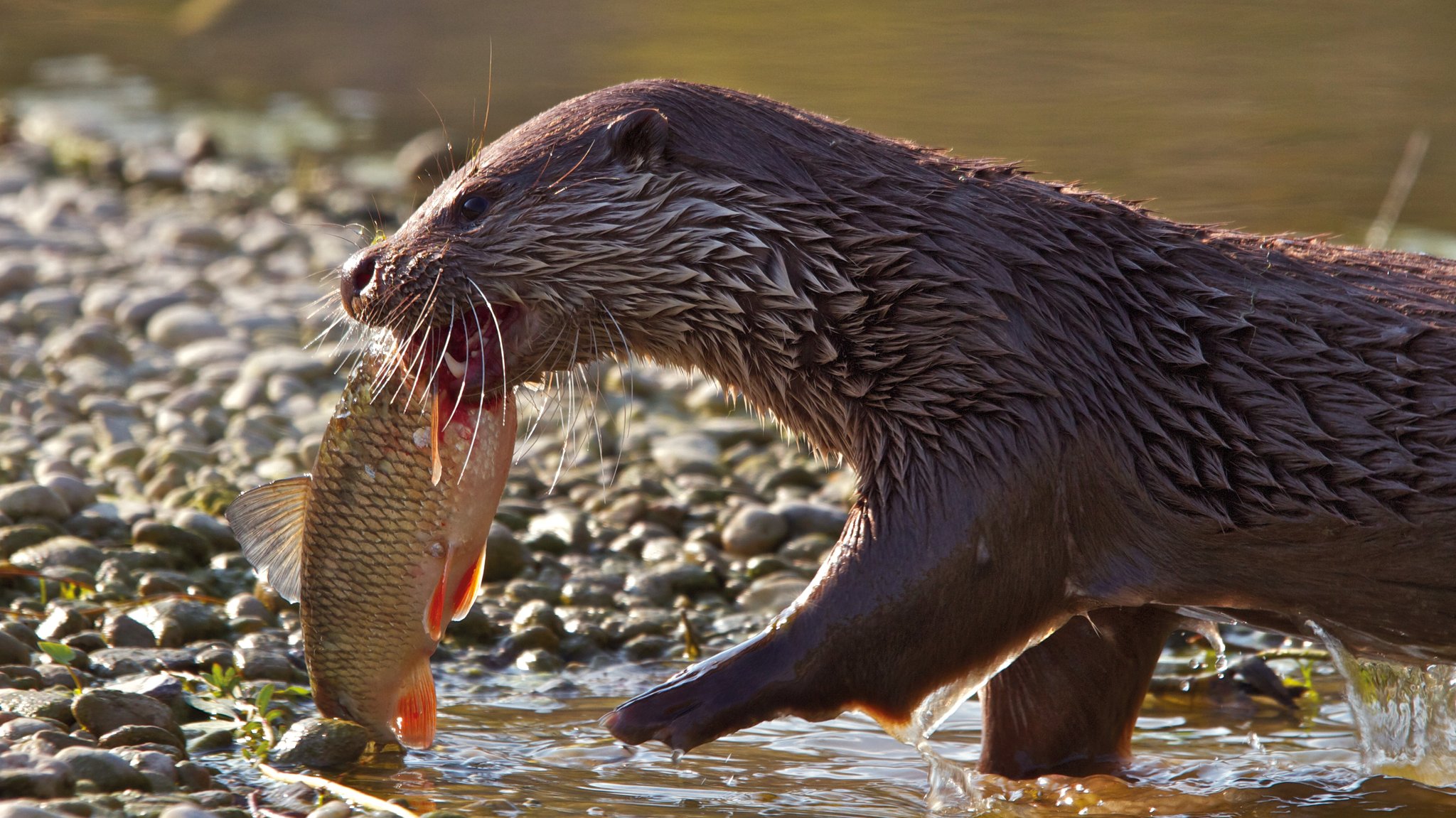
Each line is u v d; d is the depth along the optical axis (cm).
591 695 1970
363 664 1628
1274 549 1628
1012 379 1592
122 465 2638
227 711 1727
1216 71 5662
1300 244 1739
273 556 1670
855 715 1977
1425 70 5622
